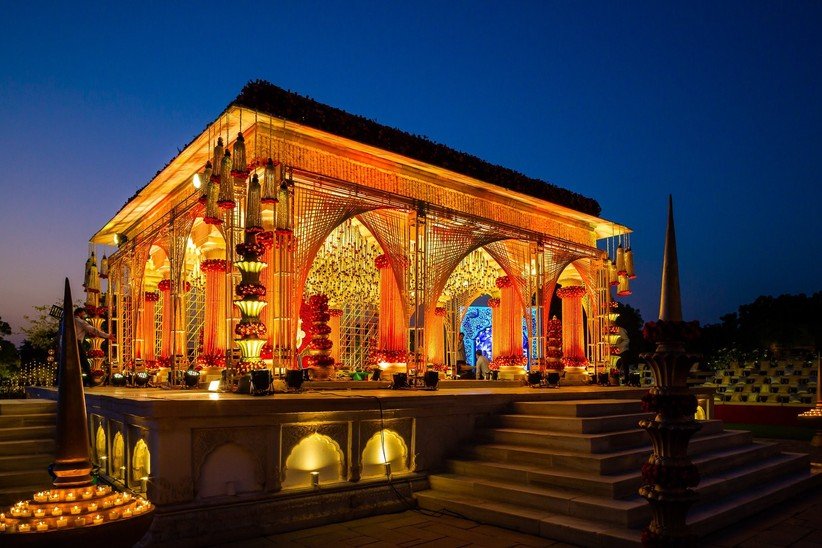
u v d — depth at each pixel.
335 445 7.72
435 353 18.28
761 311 22.25
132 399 6.96
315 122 10.80
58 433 4.19
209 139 10.73
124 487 7.45
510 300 16.25
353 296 17.73
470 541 6.48
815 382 19.22
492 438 8.90
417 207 12.48
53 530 3.65
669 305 4.23
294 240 10.43
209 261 12.84
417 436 8.48
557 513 6.86
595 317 17.62
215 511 6.53
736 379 21.02
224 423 6.81
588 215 17.05
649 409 4.33
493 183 14.23
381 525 7.18
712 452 9.16
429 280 13.05
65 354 4.27
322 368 11.53
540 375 14.45
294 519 7.02
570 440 7.96
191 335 16.98
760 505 7.82
